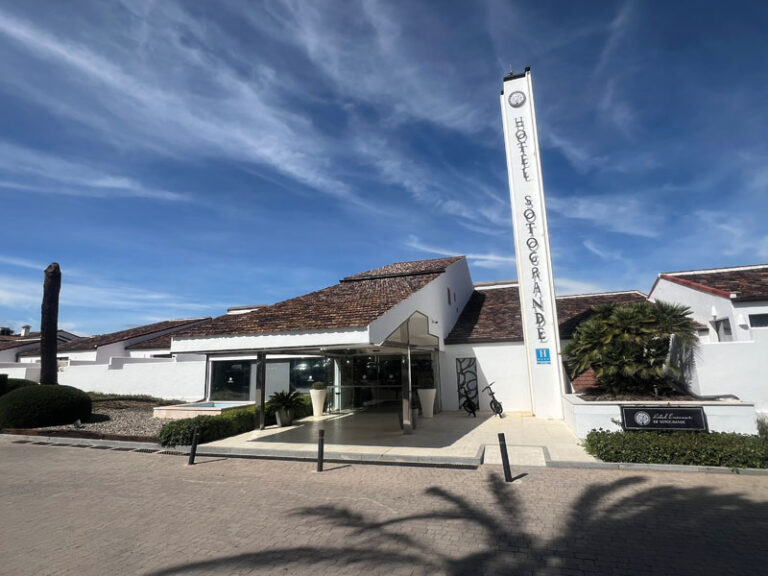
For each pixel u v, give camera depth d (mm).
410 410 12836
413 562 4836
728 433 9156
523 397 17250
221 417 12648
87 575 4695
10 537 5734
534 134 16188
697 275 18062
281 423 14633
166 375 21844
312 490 7641
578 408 10969
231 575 4633
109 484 8242
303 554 5098
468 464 9164
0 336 42000
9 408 14219
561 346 17078
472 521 5977
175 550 5273
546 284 15438
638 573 4500
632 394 11492
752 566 4570
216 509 6727
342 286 16281
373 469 9062
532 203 15914
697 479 7543
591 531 5535
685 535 5340
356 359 18766
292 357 19516
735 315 13367
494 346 17891
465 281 23359
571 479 7812
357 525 5945
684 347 13094
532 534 5492
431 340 16906
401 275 18406
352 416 16828
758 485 7137
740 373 11891
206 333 11523
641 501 6535
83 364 24500
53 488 8008
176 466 9656
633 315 11516
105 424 14812
